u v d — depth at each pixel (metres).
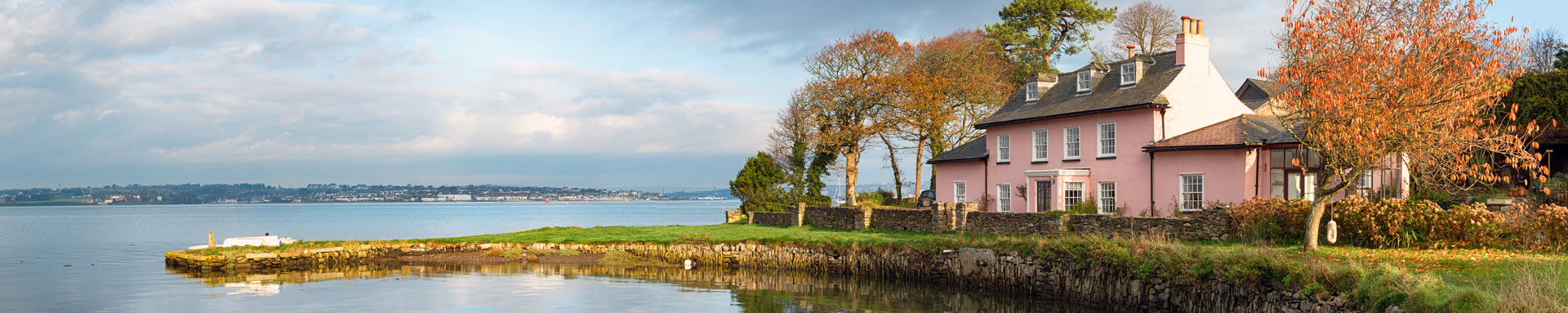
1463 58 19.59
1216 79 36.00
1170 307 20.64
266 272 34.22
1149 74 36.31
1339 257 19.73
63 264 38.69
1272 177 30.25
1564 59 38.34
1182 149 32.38
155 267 36.66
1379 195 28.45
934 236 31.75
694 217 126.75
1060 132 38.22
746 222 50.81
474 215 150.75
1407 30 19.92
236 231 77.06
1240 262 18.88
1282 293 17.58
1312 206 21.64
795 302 26.38
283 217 138.62
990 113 54.88
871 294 27.75
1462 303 13.85
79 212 181.12
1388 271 15.88
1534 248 20.38
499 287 29.89
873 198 57.81
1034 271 25.38
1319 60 20.20
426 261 37.59
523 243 38.50
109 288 29.47
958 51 58.41
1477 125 20.48
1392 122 19.52
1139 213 34.38
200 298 27.28
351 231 77.06
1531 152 30.28
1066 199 36.97
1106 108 35.50
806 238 35.28
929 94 51.41
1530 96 29.86
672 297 27.50
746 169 55.84
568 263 37.06
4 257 42.91
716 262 35.75
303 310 25.17
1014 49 64.88
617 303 26.45
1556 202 26.77
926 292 28.00
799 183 56.66
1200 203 32.16
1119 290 22.25
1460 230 21.36
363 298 27.31
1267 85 45.25
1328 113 19.91
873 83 53.03
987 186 41.94
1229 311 18.89
